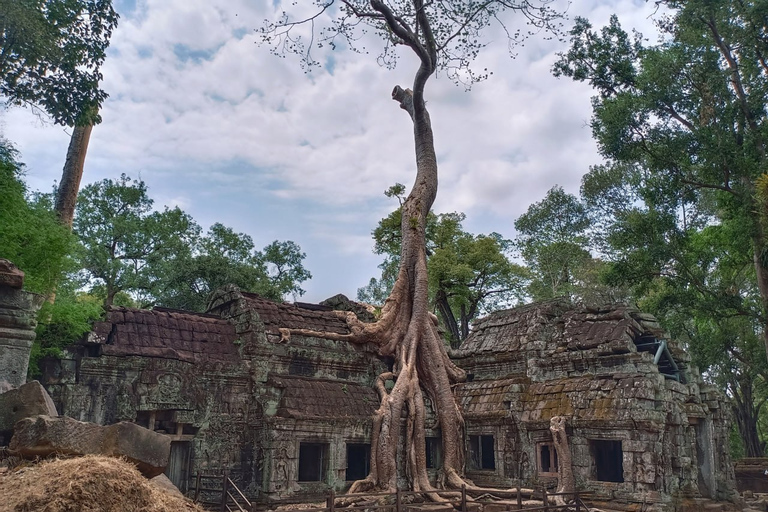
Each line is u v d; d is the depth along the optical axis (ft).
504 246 156.66
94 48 58.80
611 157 83.97
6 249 50.78
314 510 44.73
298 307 78.02
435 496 63.36
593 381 73.05
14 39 53.16
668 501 64.34
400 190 125.70
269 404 64.85
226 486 46.11
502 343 87.30
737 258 97.45
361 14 76.43
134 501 23.16
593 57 84.64
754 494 97.76
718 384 138.72
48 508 20.70
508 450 77.77
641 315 79.05
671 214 84.28
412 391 69.46
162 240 129.49
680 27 83.10
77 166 77.61
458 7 77.77
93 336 59.06
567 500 61.11
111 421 57.26
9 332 36.09
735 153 74.84
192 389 62.28
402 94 86.84
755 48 78.18
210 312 75.31
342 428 67.26
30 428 26.35
